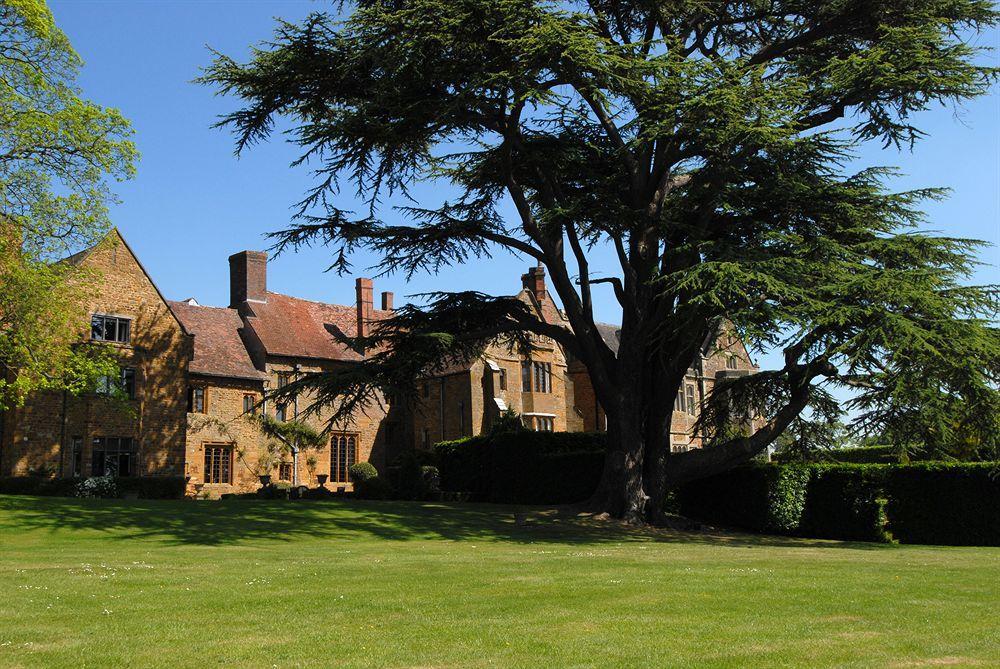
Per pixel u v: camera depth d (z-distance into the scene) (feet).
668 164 76.43
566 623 27.63
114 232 116.98
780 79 69.26
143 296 119.55
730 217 74.59
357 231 73.31
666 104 65.77
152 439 117.91
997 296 65.51
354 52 65.26
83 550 51.80
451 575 39.88
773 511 87.81
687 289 69.26
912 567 45.85
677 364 82.23
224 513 74.28
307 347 147.43
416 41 61.77
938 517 79.41
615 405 82.17
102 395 94.73
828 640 24.99
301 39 66.23
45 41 84.48
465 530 71.77
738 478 91.56
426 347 74.84
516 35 63.26
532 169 77.61
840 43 75.36
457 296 81.51
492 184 79.36
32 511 68.13
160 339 120.47
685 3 75.56
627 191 81.97
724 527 91.30
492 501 111.75
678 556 51.88
